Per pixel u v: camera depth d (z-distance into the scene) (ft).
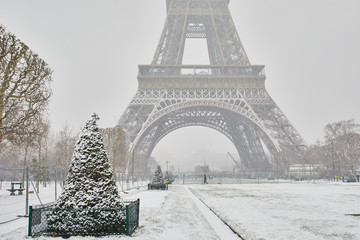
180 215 71.46
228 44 384.27
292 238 47.55
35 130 128.77
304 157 329.72
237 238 50.47
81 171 53.78
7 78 107.34
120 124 308.40
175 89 337.52
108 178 55.11
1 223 64.13
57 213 50.31
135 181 329.93
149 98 326.85
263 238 47.78
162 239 46.93
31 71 116.26
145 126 302.86
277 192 142.51
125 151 268.62
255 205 90.02
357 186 194.80
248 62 355.77
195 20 428.15
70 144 267.80
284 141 326.44
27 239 47.34
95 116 59.98
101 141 57.82
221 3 412.57
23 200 113.09
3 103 108.99
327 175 329.72
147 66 343.87
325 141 367.25
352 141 304.91
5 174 329.93
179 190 166.20
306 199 107.55
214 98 330.95
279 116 335.67
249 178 401.70
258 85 345.72
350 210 78.79
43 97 120.88
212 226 61.21
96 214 50.11
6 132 113.91
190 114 453.58
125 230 50.57
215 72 386.52
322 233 50.72
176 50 378.73
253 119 316.60
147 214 72.43
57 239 47.29
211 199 109.50
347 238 47.37
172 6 406.00
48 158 344.08
